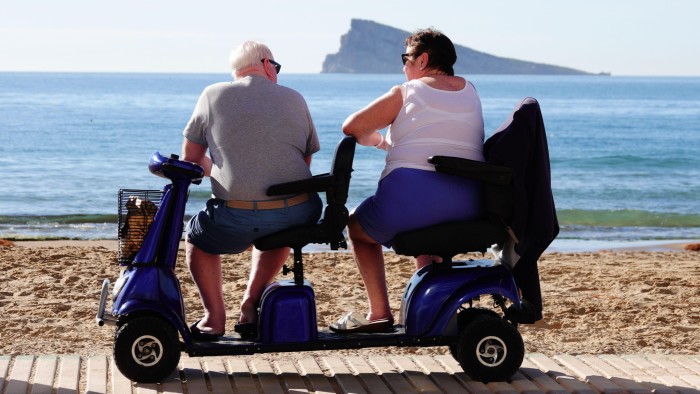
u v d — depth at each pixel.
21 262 9.51
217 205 4.91
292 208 4.89
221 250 4.95
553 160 35.56
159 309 4.67
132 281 4.72
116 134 48.88
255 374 4.99
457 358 4.91
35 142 41.19
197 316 6.91
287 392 4.69
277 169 4.86
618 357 5.45
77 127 55.00
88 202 21.09
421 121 4.92
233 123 4.87
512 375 4.90
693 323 6.94
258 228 4.85
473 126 5.00
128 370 4.67
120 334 4.64
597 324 6.85
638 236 17.23
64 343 5.82
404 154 4.93
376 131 5.07
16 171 28.00
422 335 4.88
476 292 4.83
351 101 130.00
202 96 5.03
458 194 4.88
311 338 4.81
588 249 14.90
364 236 5.07
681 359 5.43
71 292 7.84
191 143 5.05
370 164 30.42
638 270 10.23
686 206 22.44
